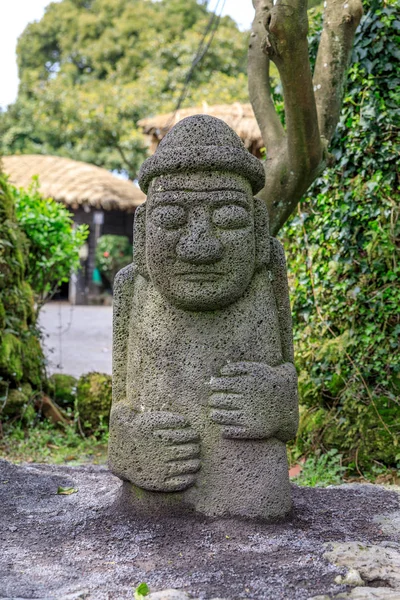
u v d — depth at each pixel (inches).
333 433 179.8
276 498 112.0
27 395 216.1
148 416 110.7
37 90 806.5
